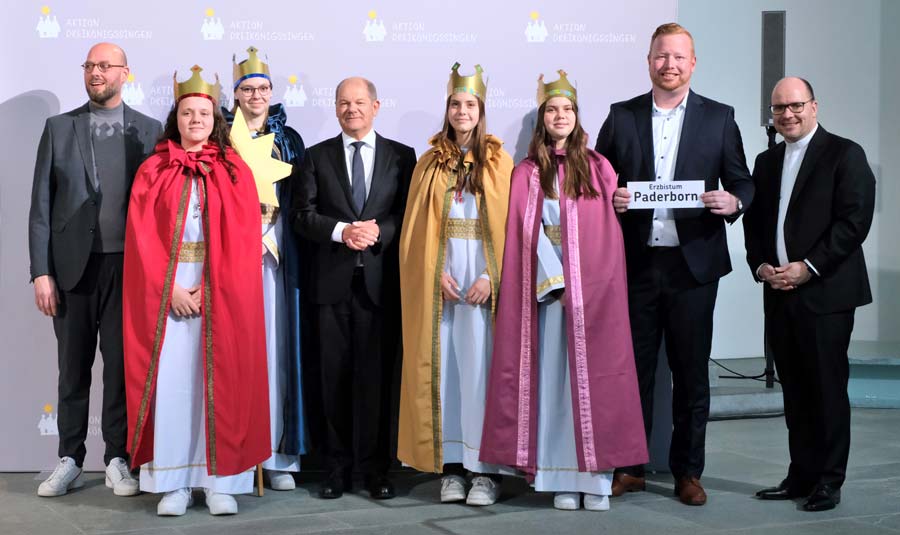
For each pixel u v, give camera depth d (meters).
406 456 3.54
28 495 3.60
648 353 3.59
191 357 3.35
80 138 3.66
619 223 3.47
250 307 3.34
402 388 3.58
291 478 3.72
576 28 4.06
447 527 3.13
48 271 3.62
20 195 3.96
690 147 3.51
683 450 3.55
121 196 3.65
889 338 7.57
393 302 3.67
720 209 3.38
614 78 4.07
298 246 3.73
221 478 3.31
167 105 3.98
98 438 4.02
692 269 3.47
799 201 3.45
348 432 3.67
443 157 3.52
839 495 3.43
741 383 6.08
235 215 3.37
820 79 7.51
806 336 3.42
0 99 3.94
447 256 3.53
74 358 3.66
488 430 3.39
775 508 3.40
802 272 3.38
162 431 3.29
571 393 3.38
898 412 5.72
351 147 3.67
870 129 7.63
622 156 3.58
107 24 3.96
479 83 3.52
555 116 3.45
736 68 7.36
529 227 3.43
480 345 3.48
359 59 4.03
